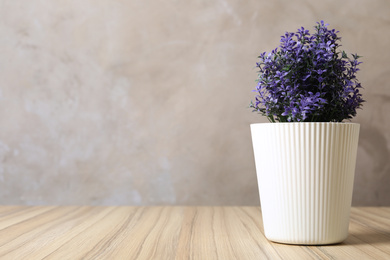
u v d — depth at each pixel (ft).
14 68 3.22
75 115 3.20
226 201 3.16
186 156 3.17
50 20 3.21
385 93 3.17
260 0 3.17
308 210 2.06
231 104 3.17
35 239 2.20
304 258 1.91
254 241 2.18
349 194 2.13
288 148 2.06
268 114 2.22
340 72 2.15
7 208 3.06
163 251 2.01
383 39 3.18
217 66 3.17
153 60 3.18
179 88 3.17
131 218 2.71
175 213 2.87
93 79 3.20
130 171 3.18
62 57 3.20
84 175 3.19
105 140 3.19
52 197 3.20
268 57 2.15
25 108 3.21
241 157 3.16
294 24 3.17
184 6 3.18
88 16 3.20
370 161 3.17
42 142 3.20
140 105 3.18
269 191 2.13
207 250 2.03
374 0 3.17
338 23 3.18
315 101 2.02
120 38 3.19
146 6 3.19
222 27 3.18
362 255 1.95
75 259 1.90
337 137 2.04
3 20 3.22
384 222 2.62
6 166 3.21
